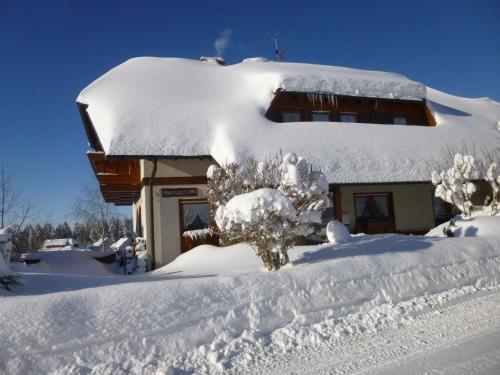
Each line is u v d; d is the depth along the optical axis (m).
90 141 16.73
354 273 7.19
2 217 26.50
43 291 6.75
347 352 5.20
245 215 7.20
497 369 4.23
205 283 6.15
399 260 7.86
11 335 4.73
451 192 12.21
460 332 5.59
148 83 16.28
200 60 22.94
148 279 8.12
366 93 16.73
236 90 17.16
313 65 21.83
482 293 7.64
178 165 14.09
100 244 38.44
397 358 4.86
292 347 5.49
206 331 5.51
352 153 14.04
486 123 20.11
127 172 16.00
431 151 15.23
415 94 17.66
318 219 8.27
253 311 5.96
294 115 16.50
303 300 6.40
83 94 15.16
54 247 35.53
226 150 12.66
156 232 13.62
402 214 16.88
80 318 5.14
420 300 7.16
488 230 10.48
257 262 9.55
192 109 14.95
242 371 4.84
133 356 4.98
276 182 8.35
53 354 4.74
